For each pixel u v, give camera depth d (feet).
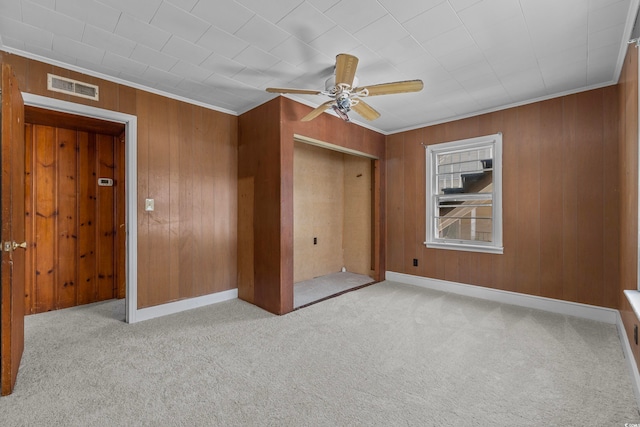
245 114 12.05
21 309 7.09
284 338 8.46
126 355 7.48
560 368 6.83
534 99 10.89
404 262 14.66
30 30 6.86
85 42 7.38
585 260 9.90
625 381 6.30
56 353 7.55
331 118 12.35
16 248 6.40
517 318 9.89
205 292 11.50
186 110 10.99
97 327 9.23
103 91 9.16
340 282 14.97
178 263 10.77
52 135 10.84
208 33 7.03
